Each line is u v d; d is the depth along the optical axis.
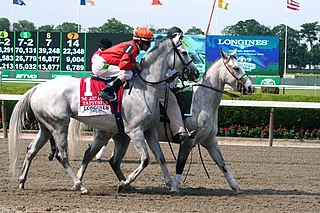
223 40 25.52
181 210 7.27
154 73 8.22
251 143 15.07
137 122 8.15
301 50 71.31
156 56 8.26
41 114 8.39
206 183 9.54
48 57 24.67
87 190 8.31
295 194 8.66
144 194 8.38
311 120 15.95
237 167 11.14
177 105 8.45
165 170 8.49
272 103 14.89
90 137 15.31
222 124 16.31
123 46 8.27
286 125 16.11
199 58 25.48
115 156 8.94
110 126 8.31
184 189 8.95
